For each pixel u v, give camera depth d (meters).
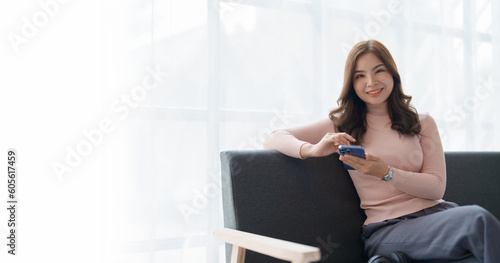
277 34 2.03
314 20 2.14
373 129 1.57
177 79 1.81
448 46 2.55
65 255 1.60
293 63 2.09
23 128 1.55
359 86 1.56
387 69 1.54
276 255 0.99
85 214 1.63
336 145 1.40
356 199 1.57
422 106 2.45
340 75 2.21
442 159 1.54
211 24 1.89
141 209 1.73
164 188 1.79
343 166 1.59
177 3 1.82
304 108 2.11
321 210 1.49
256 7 1.99
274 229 1.40
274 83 2.02
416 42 2.44
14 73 1.54
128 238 1.70
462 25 2.60
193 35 1.85
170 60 1.80
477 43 2.66
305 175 1.50
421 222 1.31
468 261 1.19
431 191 1.42
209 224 1.86
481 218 1.15
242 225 1.36
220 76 1.90
